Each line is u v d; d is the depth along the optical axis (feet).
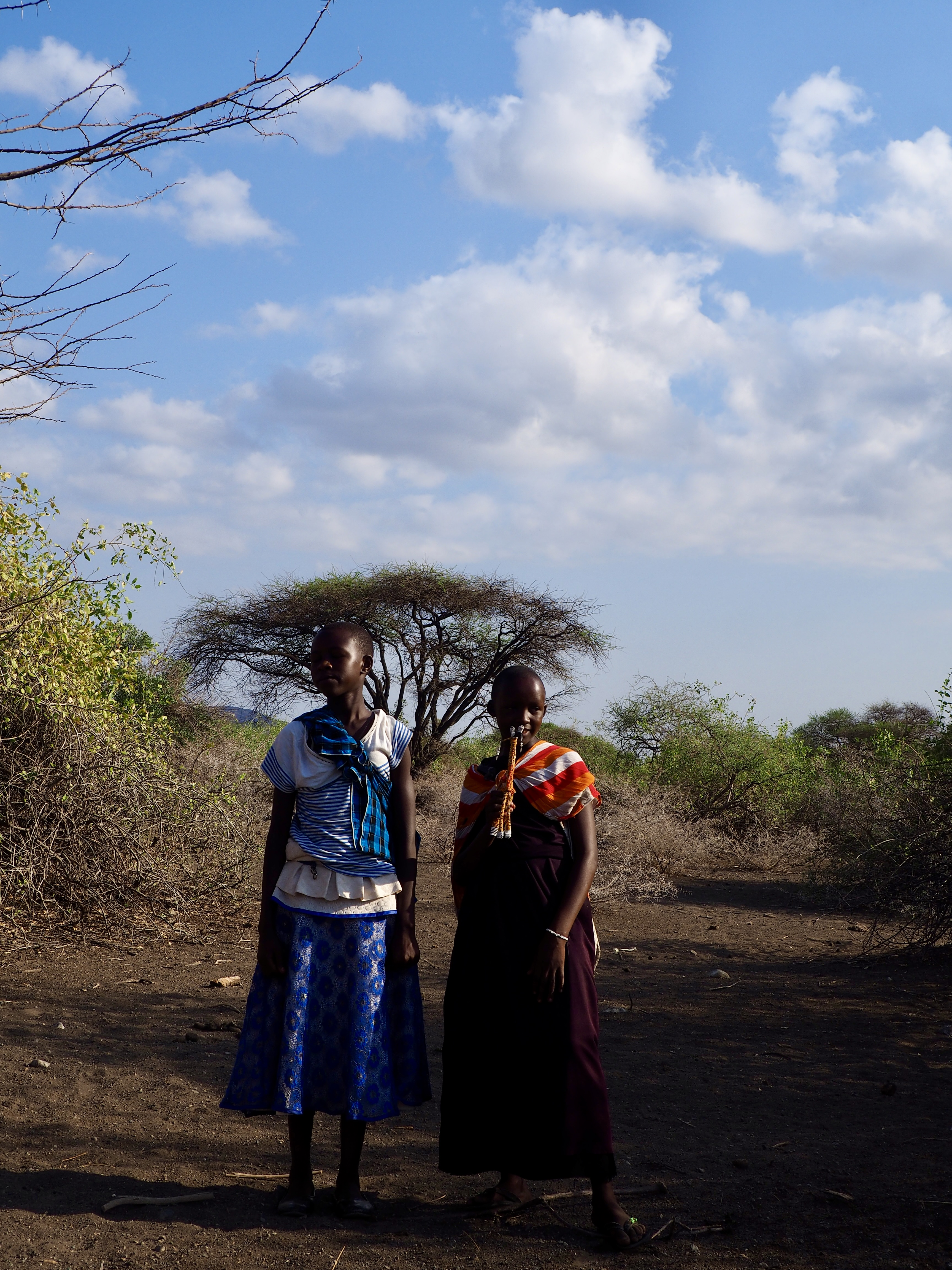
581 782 9.70
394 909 9.96
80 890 23.88
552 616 69.51
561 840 9.75
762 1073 15.39
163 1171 10.80
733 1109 13.65
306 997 9.60
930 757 29.76
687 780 54.65
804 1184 10.76
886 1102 14.08
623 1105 13.66
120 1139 11.69
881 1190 10.53
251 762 35.78
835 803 45.01
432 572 69.15
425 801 52.11
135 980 19.92
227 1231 9.34
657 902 34.37
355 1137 9.80
